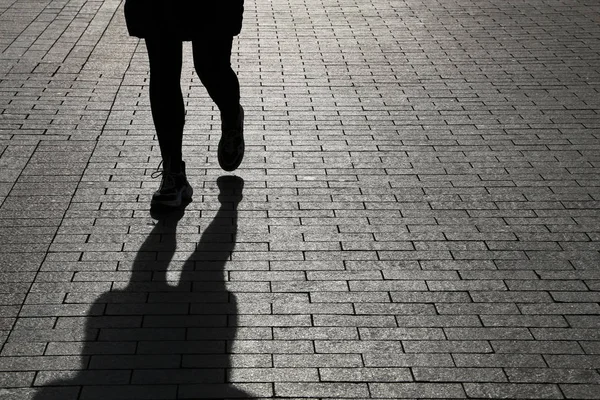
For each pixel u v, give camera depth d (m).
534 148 6.54
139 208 5.44
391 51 8.88
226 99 5.62
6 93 7.36
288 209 5.47
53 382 3.78
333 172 6.01
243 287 4.58
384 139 6.62
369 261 4.88
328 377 3.85
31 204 5.45
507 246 5.09
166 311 4.35
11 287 4.52
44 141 6.41
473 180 5.96
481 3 11.05
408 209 5.52
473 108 7.33
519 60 8.69
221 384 3.79
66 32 9.25
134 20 5.17
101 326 4.21
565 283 4.71
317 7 10.72
